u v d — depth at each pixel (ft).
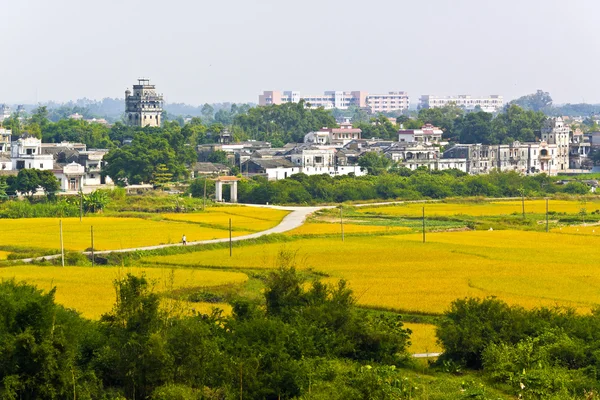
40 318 247.70
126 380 248.32
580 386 259.39
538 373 263.90
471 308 305.73
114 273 442.91
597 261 494.59
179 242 570.46
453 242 584.40
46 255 510.58
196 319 269.03
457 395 254.47
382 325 297.94
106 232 622.54
